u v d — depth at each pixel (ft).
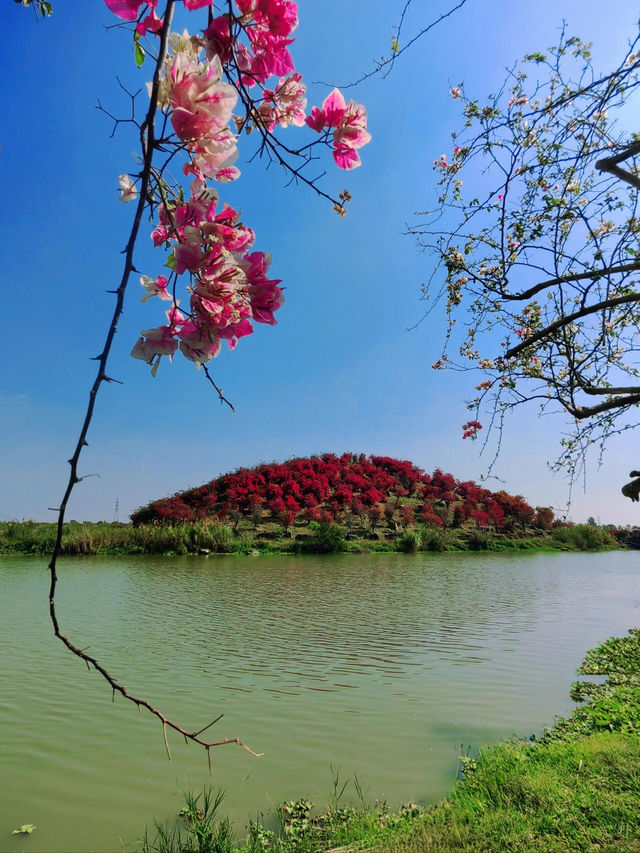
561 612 45.68
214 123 3.03
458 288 14.97
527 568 81.66
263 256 3.38
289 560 81.10
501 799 14.21
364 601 49.44
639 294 11.60
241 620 40.04
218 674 26.86
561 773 15.48
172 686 24.86
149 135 3.09
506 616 43.60
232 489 109.19
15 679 25.25
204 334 3.19
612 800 13.48
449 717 21.71
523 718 21.72
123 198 3.53
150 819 14.29
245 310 3.30
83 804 14.96
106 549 84.38
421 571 72.84
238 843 13.16
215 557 82.53
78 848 12.81
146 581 57.88
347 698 23.80
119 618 39.24
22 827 13.75
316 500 111.55
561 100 10.49
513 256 13.25
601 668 28.45
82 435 2.94
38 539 83.56
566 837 11.88
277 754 18.28
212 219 3.26
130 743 18.86
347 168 4.47
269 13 3.89
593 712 21.18
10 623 36.70
